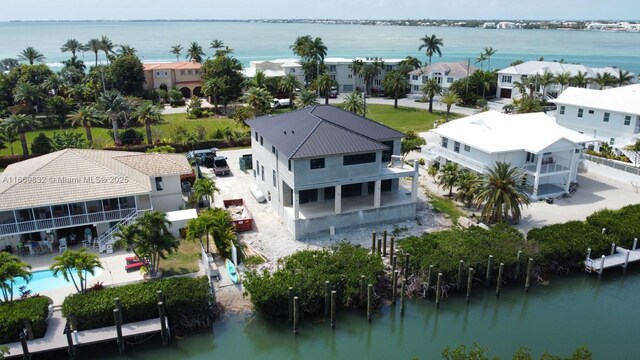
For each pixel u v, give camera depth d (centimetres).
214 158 5522
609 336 2872
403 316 3052
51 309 2828
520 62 12119
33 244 3525
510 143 4662
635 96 5909
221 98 8988
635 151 5288
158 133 6956
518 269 3294
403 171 4016
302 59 12412
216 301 3050
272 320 2970
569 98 6500
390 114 8944
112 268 3353
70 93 8631
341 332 2936
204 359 2697
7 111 8156
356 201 4178
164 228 3156
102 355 2673
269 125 4488
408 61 11706
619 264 3450
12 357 2516
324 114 4434
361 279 2984
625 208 4081
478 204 4112
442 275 3139
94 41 12019
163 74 10281
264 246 3681
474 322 3033
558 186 4834
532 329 2948
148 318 2788
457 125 5312
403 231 3941
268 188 4438
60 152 4016
